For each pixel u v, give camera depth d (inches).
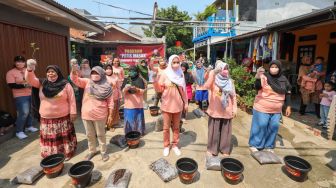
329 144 182.1
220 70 145.7
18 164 145.3
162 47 529.0
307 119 246.1
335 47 327.9
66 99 147.2
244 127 224.5
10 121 186.1
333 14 182.5
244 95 293.3
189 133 205.5
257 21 617.9
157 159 154.9
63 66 313.3
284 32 277.9
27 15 220.7
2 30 193.2
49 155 137.7
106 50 529.3
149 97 374.9
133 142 167.3
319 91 243.1
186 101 157.6
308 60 290.7
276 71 149.2
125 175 129.3
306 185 128.0
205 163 149.6
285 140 189.8
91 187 123.6
